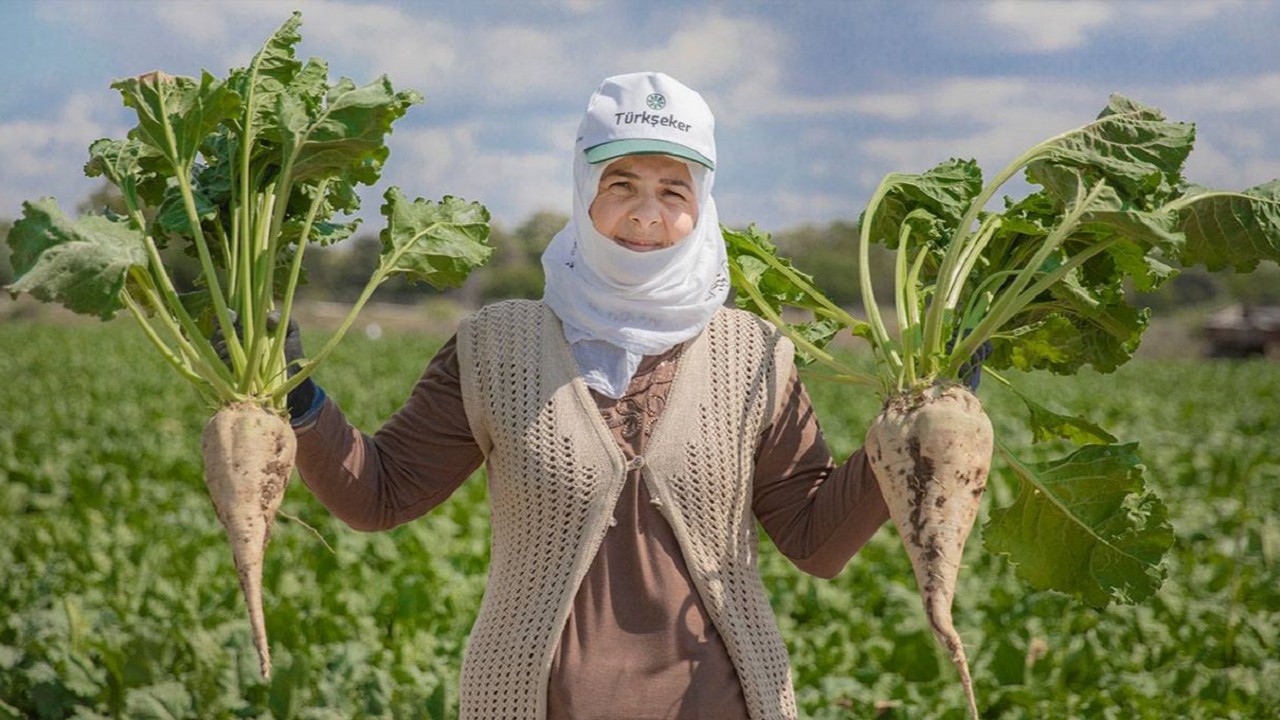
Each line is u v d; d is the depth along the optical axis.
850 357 23.70
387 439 2.60
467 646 2.53
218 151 2.74
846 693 4.57
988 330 2.51
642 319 2.46
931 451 2.43
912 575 6.96
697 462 2.43
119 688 4.23
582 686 2.35
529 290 70.94
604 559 2.41
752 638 2.43
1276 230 2.78
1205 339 45.47
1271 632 5.29
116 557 6.40
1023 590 6.21
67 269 2.25
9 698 4.25
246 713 4.15
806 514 2.55
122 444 11.63
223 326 2.46
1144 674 4.82
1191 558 6.67
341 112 2.54
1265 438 14.08
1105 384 24.50
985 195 2.57
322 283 70.44
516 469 2.46
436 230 2.77
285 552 6.52
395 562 6.80
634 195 2.41
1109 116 2.64
